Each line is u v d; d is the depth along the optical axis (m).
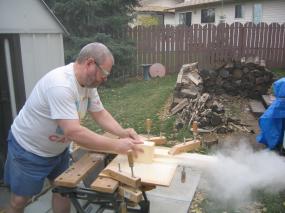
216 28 11.39
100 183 1.90
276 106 4.46
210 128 5.44
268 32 11.38
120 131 2.35
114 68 10.04
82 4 9.04
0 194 3.31
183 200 3.36
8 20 3.32
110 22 9.80
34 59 3.69
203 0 21.16
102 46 1.98
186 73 7.43
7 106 3.53
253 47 11.51
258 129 5.62
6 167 2.34
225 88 7.78
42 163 2.26
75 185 1.91
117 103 7.66
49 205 3.17
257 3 16.66
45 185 3.48
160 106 6.88
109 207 2.35
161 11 28.66
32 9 3.58
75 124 1.91
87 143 1.92
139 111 6.70
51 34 3.88
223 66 7.77
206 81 7.76
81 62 1.97
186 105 6.13
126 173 1.96
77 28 9.60
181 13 24.89
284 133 4.33
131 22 10.84
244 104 7.28
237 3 18.14
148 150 2.14
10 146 2.28
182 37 11.46
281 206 3.25
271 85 7.96
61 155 2.41
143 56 11.48
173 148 2.34
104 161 2.30
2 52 3.42
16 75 3.50
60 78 1.95
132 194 1.85
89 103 2.32
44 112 2.07
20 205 2.36
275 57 11.53
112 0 9.46
